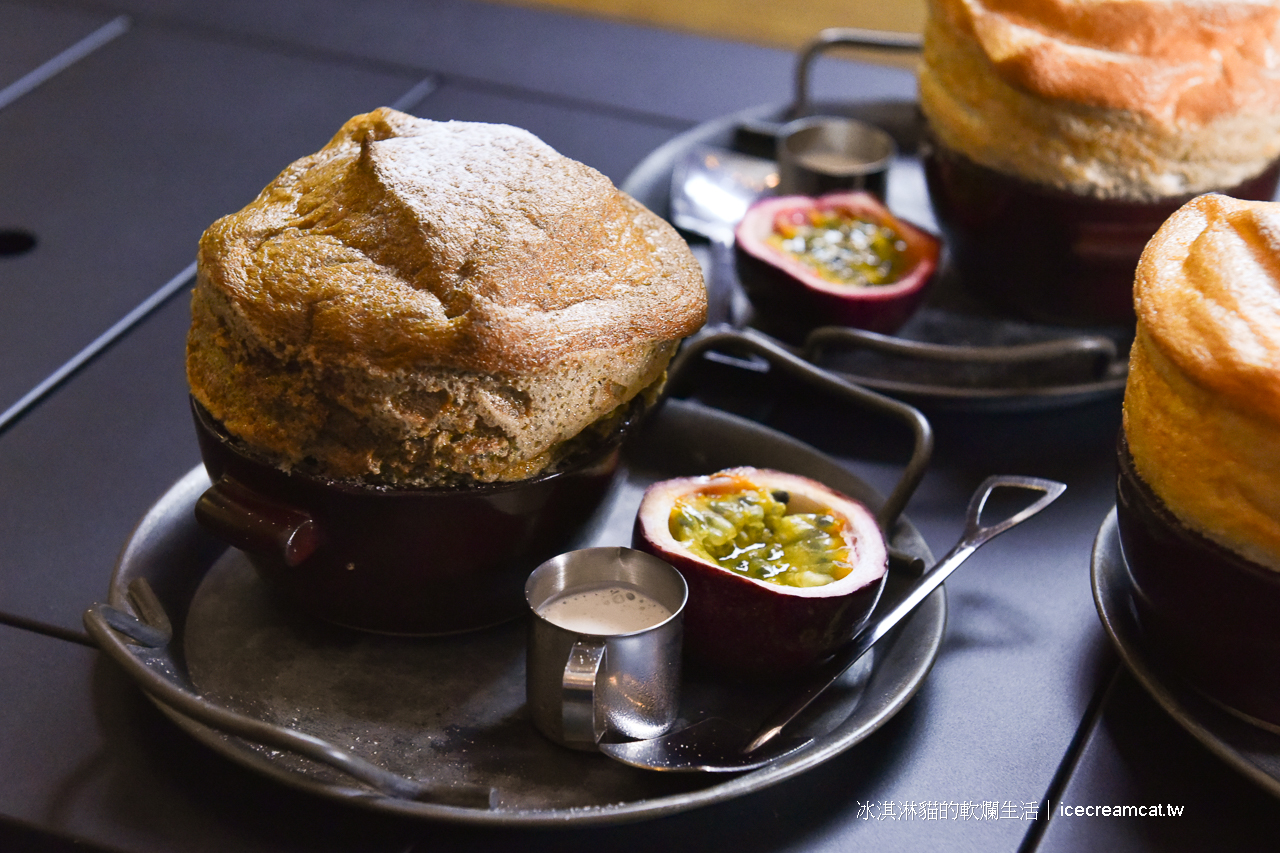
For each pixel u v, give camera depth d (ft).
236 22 3.26
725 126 2.96
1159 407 2.05
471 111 3.02
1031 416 2.52
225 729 1.97
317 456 2.08
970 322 2.63
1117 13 2.46
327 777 2.02
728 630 2.12
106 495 2.33
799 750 2.06
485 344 2.03
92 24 3.21
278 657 2.15
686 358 2.37
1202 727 2.06
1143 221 2.48
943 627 2.16
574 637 2.03
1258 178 2.50
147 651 2.09
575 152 2.94
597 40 3.29
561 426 2.09
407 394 2.05
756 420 2.49
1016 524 2.23
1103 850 2.03
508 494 2.08
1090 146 2.46
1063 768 2.10
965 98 2.53
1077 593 2.27
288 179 2.18
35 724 2.09
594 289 2.10
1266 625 2.01
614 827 2.04
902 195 2.91
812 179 2.76
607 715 2.06
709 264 2.70
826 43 2.96
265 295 2.06
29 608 2.19
